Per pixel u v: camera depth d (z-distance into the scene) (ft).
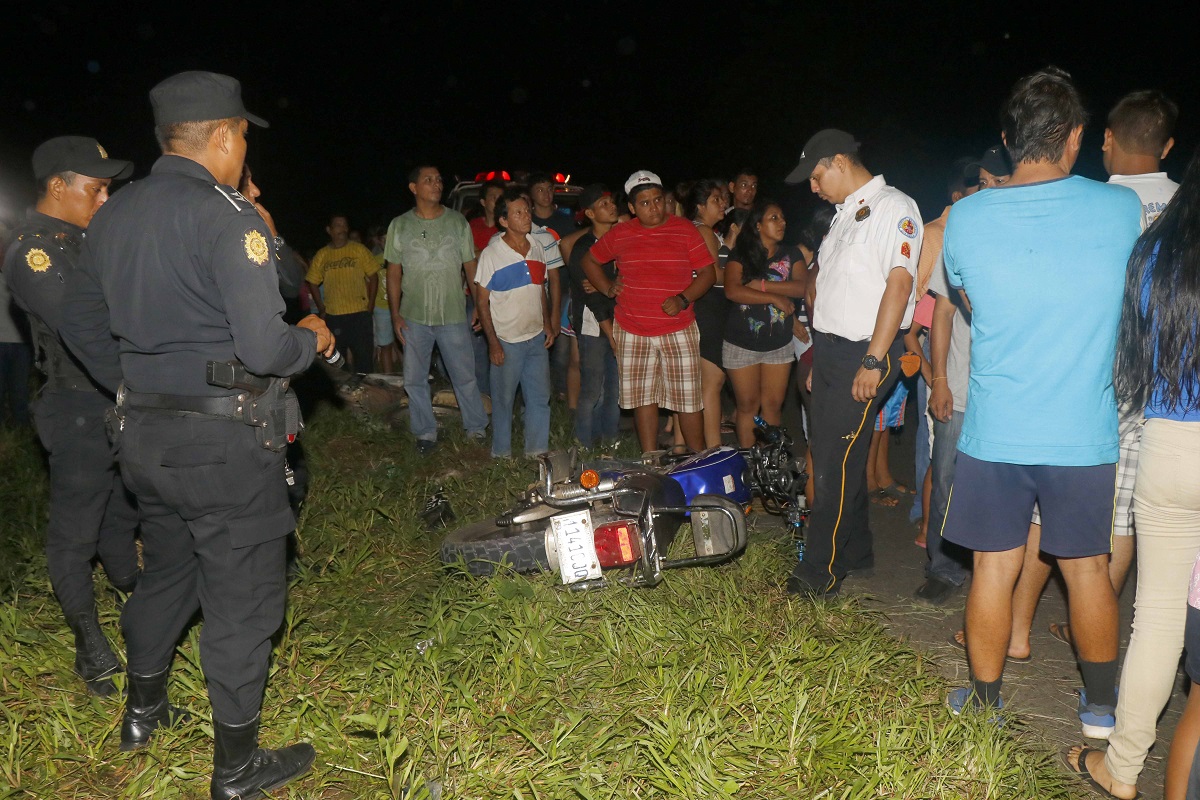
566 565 14.49
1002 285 10.75
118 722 11.66
